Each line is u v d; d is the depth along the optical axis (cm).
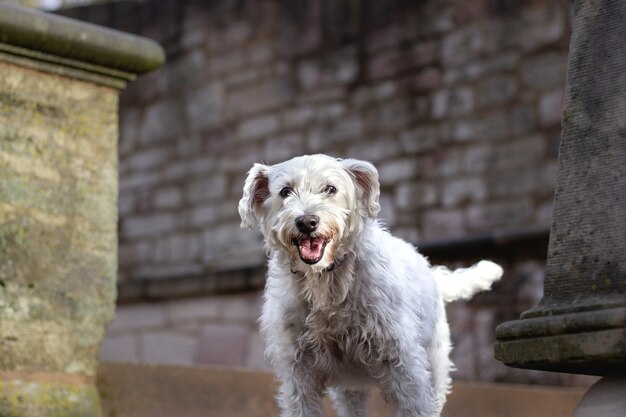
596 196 340
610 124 344
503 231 1017
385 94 1198
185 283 1195
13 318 466
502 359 345
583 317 321
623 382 331
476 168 1117
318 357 429
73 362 488
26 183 480
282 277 429
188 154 1346
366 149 1202
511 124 1101
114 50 512
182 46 1373
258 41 1309
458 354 1020
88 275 499
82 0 1573
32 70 491
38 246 480
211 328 1178
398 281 424
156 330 1220
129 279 1364
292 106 1270
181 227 1334
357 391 516
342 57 1239
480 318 1019
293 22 1285
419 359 421
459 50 1149
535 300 995
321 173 418
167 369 555
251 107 1305
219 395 573
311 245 402
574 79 358
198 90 1351
